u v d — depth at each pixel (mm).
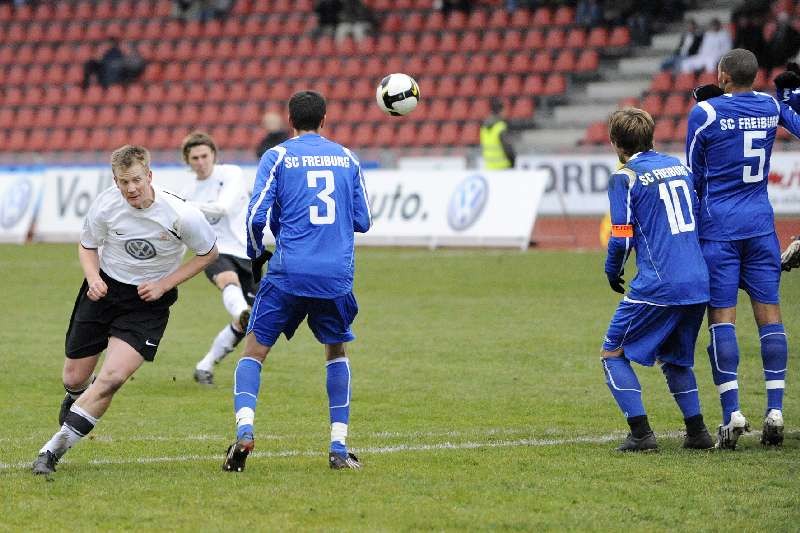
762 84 75250
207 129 90688
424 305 45438
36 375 32281
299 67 92500
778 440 23016
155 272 21703
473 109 85188
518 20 90688
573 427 25422
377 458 22250
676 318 22094
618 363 22641
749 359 33594
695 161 23312
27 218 71375
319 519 17922
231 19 99625
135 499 19078
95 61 95938
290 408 28062
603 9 87812
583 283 50188
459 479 20422
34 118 96188
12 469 21250
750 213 23109
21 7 104750
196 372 31422
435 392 29797
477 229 63781
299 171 20906
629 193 21969
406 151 69938
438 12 92750
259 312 21109
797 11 81438
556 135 82750
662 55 85312
